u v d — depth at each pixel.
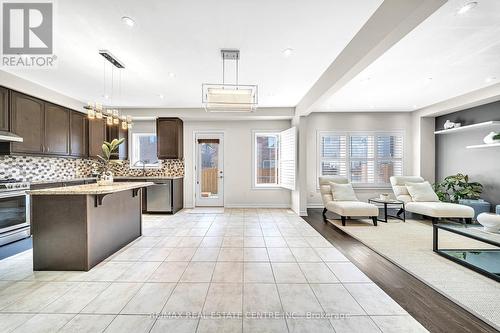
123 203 3.45
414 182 5.53
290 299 2.08
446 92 4.78
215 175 6.66
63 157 4.83
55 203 2.65
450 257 2.95
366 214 4.56
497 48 2.94
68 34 2.59
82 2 2.07
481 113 5.04
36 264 2.65
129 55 3.08
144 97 4.96
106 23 2.39
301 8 2.18
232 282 2.38
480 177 5.14
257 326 1.73
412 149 6.45
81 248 2.64
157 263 2.85
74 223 2.64
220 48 2.92
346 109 6.25
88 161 6.02
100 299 2.08
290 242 3.64
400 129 6.50
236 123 6.55
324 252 3.23
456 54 3.11
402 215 5.61
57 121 4.62
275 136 6.66
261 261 2.91
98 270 2.66
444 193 5.54
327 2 2.11
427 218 5.31
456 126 5.36
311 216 5.52
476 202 4.79
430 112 5.85
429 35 2.63
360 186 6.51
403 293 2.19
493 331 1.68
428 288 2.28
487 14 2.25
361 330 1.69
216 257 3.04
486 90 4.46
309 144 6.54
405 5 1.86
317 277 2.50
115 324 1.75
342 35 2.65
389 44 2.22
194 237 3.89
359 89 4.57
